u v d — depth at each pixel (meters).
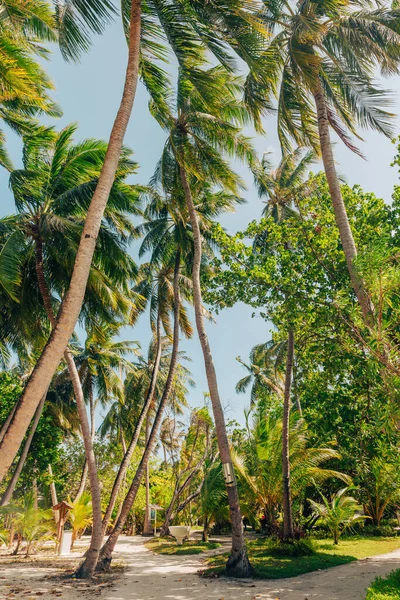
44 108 10.65
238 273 13.47
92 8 8.49
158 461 40.84
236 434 26.20
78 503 24.55
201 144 13.34
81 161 12.91
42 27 12.07
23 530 18.41
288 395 16.00
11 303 13.89
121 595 9.37
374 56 9.59
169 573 12.52
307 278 12.87
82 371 26.91
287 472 15.59
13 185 12.18
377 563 12.55
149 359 30.42
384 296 6.85
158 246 19.36
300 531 15.88
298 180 19.00
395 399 6.13
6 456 5.50
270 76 10.41
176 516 30.62
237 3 8.60
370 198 14.30
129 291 13.66
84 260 6.81
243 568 11.49
